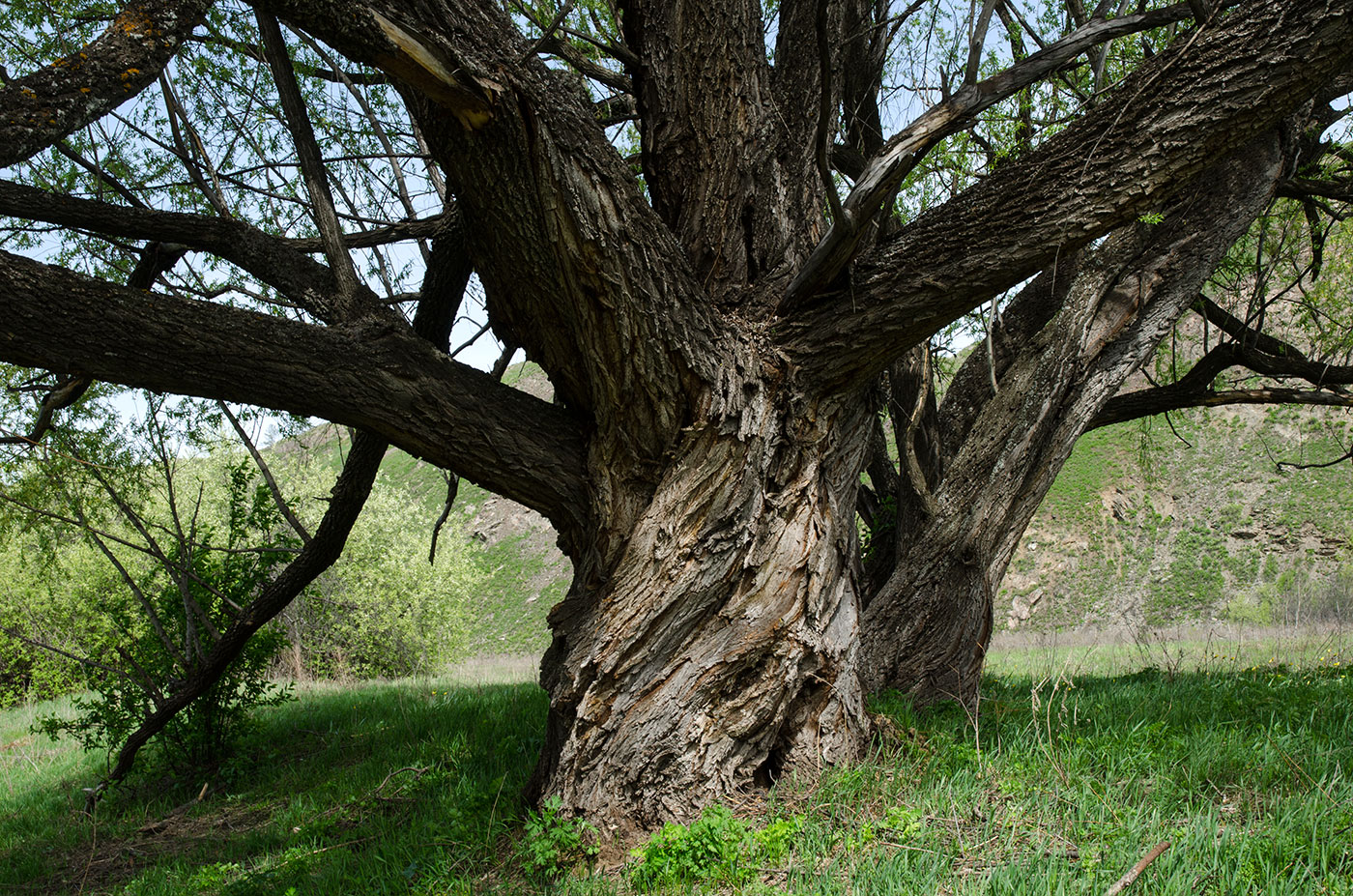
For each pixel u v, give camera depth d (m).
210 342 3.53
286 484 18.39
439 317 5.48
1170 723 4.74
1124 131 3.50
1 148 2.88
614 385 3.99
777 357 4.14
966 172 5.68
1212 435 31.50
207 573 7.27
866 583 7.36
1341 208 7.39
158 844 5.73
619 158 3.79
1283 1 3.22
